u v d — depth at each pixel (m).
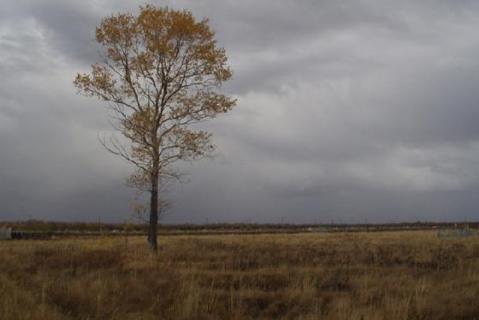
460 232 45.38
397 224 100.12
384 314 12.98
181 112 29.42
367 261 23.98
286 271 19.61
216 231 65.50
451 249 28.67
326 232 59.25
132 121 29.23
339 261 23.70
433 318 13.09
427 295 14.57
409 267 22.53
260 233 56.75
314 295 15.92
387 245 30.84
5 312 10.32
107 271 19.33
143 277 17.45
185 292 14.85
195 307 13.45
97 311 12.44
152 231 28.59
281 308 15.20
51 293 13.75
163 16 28.62
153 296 14.53
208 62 29.08
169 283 16.36
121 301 13.78
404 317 12.77
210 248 28.73
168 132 29.39
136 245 29.73
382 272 20.19
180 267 20.88
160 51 28.73
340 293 16.41
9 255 22.59
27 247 26.75
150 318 12.48
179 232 60.31
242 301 15.20
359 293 15.98
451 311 13.48
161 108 29.47
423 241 34.34
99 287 14.57
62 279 16.16
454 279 17.58
